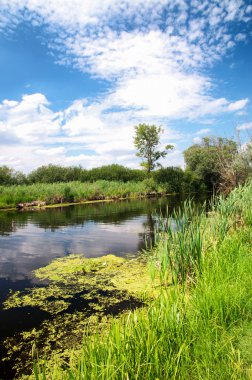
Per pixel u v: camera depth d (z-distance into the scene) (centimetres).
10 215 1741
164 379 256
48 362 352
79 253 845
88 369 244
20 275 664
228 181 1619
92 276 648
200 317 330
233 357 279
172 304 326
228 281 407
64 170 3519
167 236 521
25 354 372
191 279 455
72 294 554
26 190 2372
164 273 513
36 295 552
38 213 1817
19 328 434
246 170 1540
